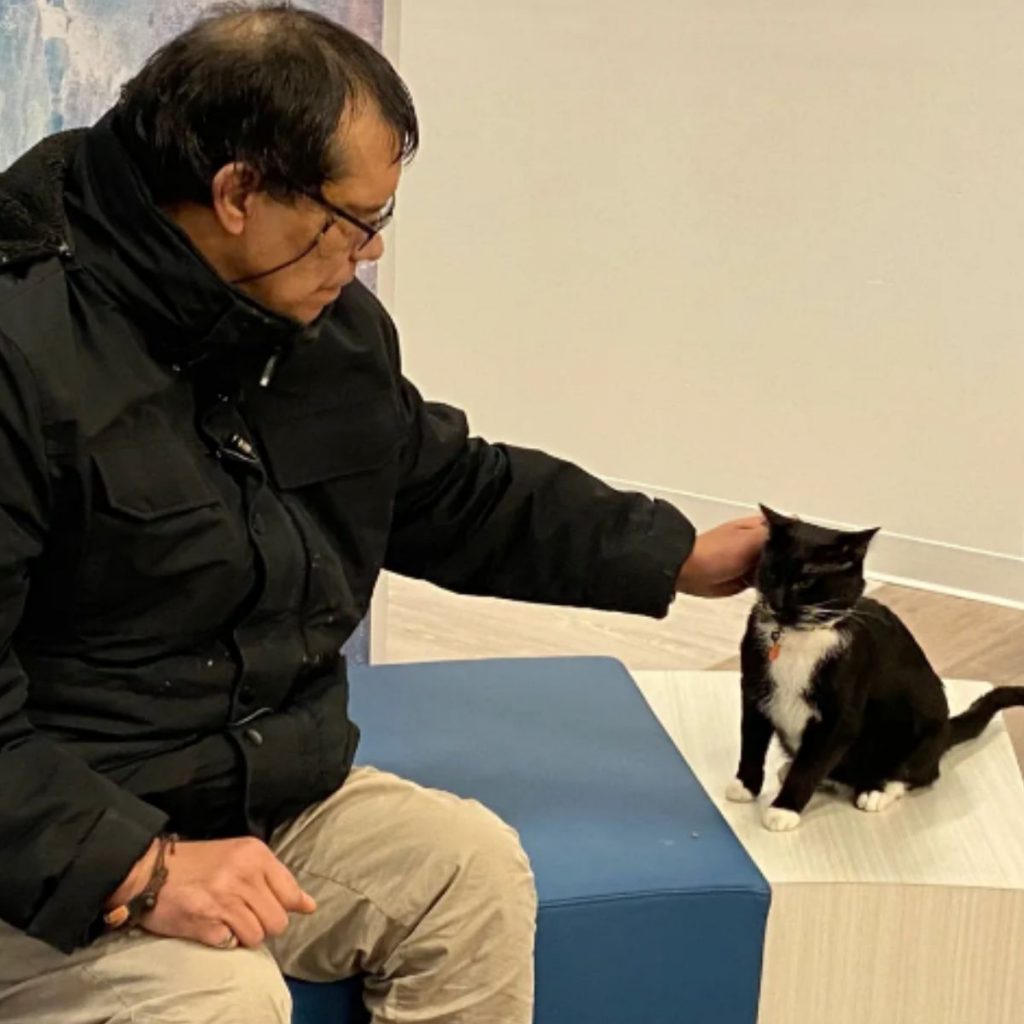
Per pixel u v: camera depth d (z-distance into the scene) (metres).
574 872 1.48
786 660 1.65
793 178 3.34
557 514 1.60
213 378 1.29
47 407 1.16
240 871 1.19
